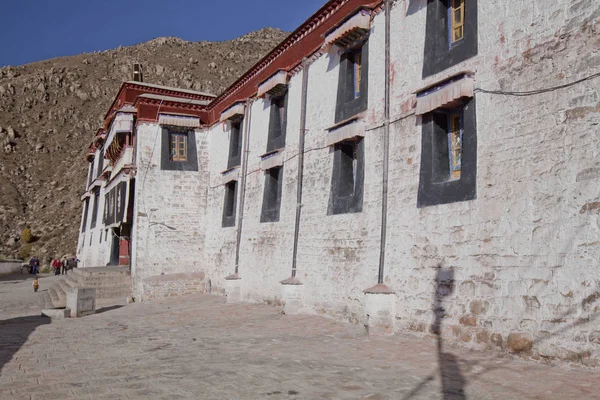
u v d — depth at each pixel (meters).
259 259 16.02
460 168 9.06
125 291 21.05
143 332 11.24
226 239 18.84
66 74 96.19
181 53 111.50
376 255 10.61
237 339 9.80
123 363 7.55
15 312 18.22
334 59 13.05
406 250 9.69
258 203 16.66
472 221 8.17
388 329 9.62
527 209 7.23
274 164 15.42
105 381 6.34
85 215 39.03
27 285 31.88
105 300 20.02
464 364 6.98
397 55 10.59
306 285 13.09
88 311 15.57
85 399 5.51
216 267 19.42
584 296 6.29
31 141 80.12
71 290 15.64
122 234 23.89
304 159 14.00
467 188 8.33
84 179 70.00
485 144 8.06
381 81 11.09
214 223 20.16
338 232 12.04
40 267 49.53
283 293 13.30
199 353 8.35
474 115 8.33
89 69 101.19
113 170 24.86
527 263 7.13
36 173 74.38
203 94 24.59
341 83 12.59
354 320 11.09
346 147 12.47
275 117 16.31
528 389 5.60
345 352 8.20
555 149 6.92
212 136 21.27
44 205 67.12
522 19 7.64
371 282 10.65
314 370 6.88
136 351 8.67
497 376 6.23
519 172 7.42
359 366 7.09
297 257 13.67
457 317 8.29
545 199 6.98
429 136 9.41
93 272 20.91
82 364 7.49
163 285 19.64
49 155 78.38
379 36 11.32
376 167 10.99
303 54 14.64
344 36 12.00
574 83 6.75
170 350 8.72
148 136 20.47
